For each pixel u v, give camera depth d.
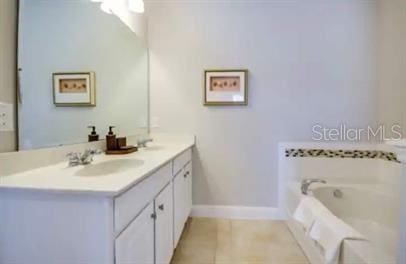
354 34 2.79
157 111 2.97
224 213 2.95
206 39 2.90
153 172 1.46
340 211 2.54
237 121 2.91
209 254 2.17
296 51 2.83
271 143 2.89
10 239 1.10
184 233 2.55
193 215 2.97
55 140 1.57
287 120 2.87
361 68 2.80
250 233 2.56
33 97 1.41
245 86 2.87
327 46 2.81
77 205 1.05
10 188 1.07
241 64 2.88
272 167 2.90
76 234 1.06
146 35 2.94
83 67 1.87
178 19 2.92
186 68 2.93
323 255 1.67
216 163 2.94
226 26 2.88
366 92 2.80
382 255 1.30
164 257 1.74
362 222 2.45
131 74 2.63
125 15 2.50
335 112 2.83
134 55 2.69
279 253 2.19
